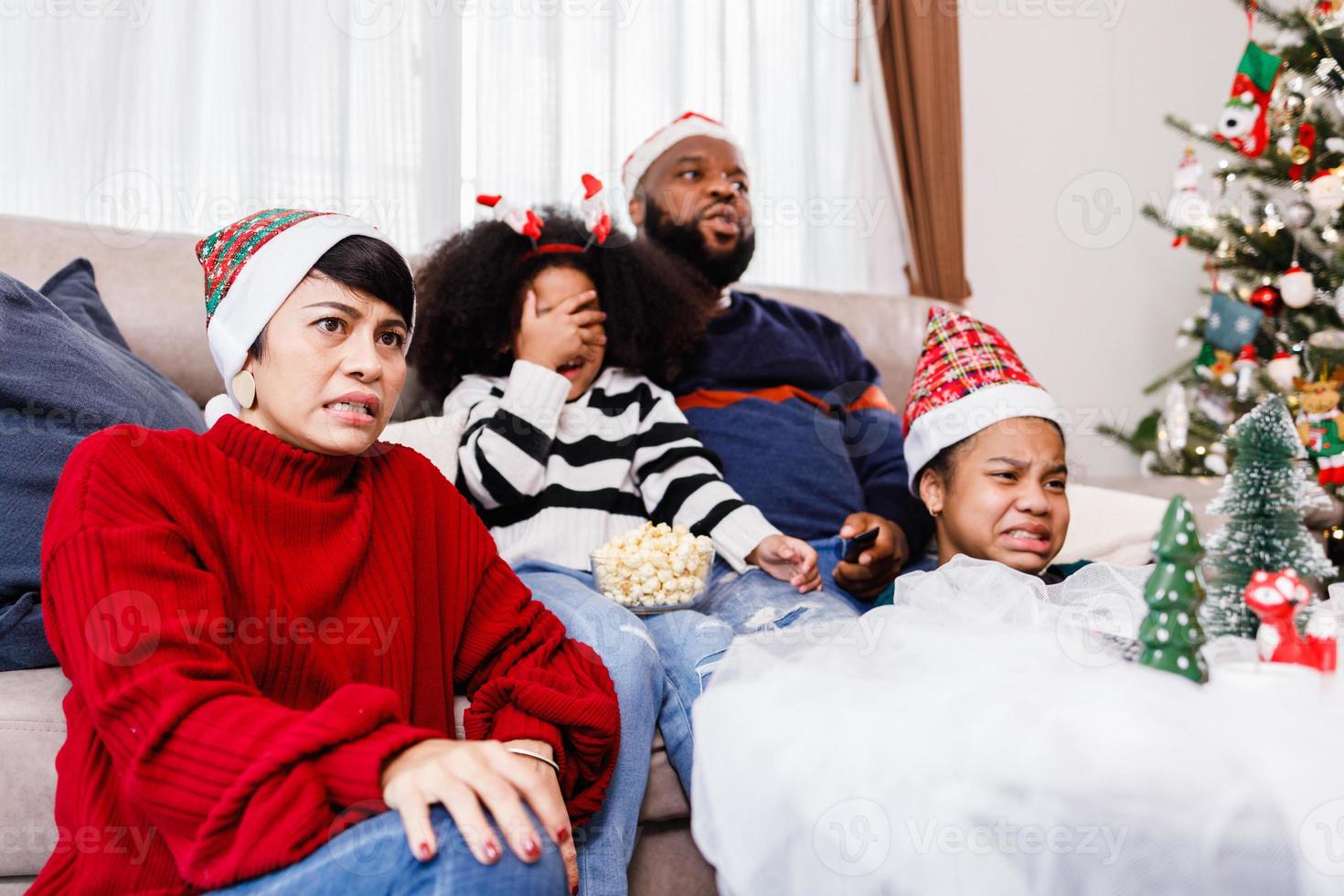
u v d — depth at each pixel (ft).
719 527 4.58
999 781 2.29
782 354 5.67
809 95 9.32
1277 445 2.99
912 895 2.37
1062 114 11.05
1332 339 7.89
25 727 2.86
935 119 9.74
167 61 6.72
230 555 2.59
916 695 2.60
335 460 2.89
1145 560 4.91
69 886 2.35
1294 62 8.31
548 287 4.89
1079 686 2.48
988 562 3.34
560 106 7.93
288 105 7.03
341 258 2.82
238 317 2.82
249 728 2.13
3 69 6.40
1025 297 10.97
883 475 5.45
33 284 4.58
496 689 2.91
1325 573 2.95
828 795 2.52
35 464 3.32
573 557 4.50
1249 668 2.53
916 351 7.09
